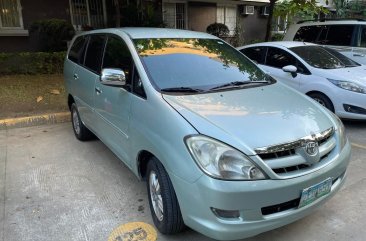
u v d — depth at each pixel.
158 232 2.97
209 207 2.32
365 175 3.97
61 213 3.31
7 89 7.94
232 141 2.39
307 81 6.00
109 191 3.72
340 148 2.85
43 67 9.76
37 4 11.18
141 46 3.53
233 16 17.33
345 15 20.70
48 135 5.61
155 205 2.97
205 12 16.09
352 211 3.25
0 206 3.44
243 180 2.29
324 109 3.20
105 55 4.07
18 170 4.28
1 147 5.07
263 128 2.55
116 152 3.73
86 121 4.73
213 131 2.46
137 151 3.09
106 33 4.24
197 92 3.10
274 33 17.84
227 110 2.77
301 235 2.92
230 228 2.32
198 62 3.57
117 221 3.17
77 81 4.83
